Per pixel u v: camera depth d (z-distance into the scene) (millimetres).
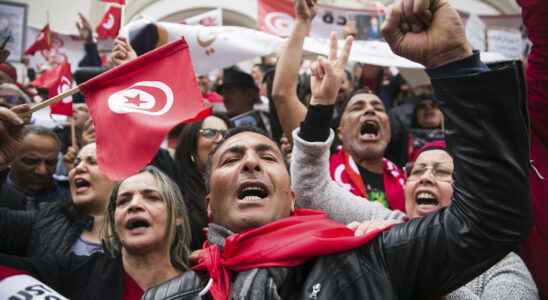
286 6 5250
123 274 2578
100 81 2342
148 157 2238
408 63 4641
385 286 1893
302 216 2119
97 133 2289
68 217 3045
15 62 7828
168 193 2725
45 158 3639
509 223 1747
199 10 14094
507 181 1725
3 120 2168
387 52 4656
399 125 4992
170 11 13805
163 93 2357
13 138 2221
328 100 2434
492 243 1769
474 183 1757
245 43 4328
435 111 5117
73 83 4641
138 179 2723
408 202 3008
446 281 1875
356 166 3721
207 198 2369
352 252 1971
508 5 14094
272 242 2014
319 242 1947
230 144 2268
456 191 1827
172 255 2701
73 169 3135
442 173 2963
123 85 2359
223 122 3680
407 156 4887
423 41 1776
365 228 2043
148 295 2053
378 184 3760
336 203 2520
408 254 1909
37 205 3598
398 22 1799
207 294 2023
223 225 2201
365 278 1909
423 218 1955
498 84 1703
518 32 6949
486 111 1723
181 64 2398
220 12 6102
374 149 3781
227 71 4980
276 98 3047
